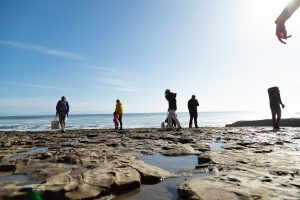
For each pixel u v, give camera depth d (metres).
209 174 4.13
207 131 14.11
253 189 3.04
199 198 2.85
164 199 3.04
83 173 3.78
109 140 9.87
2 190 3.24
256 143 7.94
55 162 5.18
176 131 14.67
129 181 3.50
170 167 4.75
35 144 9.14
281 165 4.35
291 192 2.93
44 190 3.08
